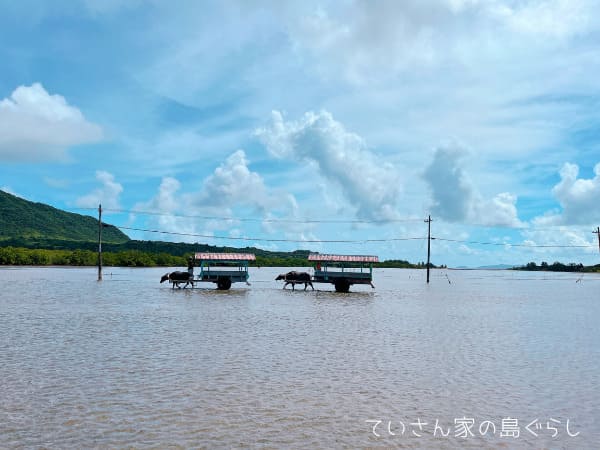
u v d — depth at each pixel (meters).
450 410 12.02
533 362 17.53
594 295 56.56
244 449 9.45
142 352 18.25
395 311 34.88
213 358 17.38
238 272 53.22
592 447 10.00
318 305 38.59
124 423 10.70
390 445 9.86
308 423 10.95
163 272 105.56
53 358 17.00
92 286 55.75
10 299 38.50
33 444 9.52
